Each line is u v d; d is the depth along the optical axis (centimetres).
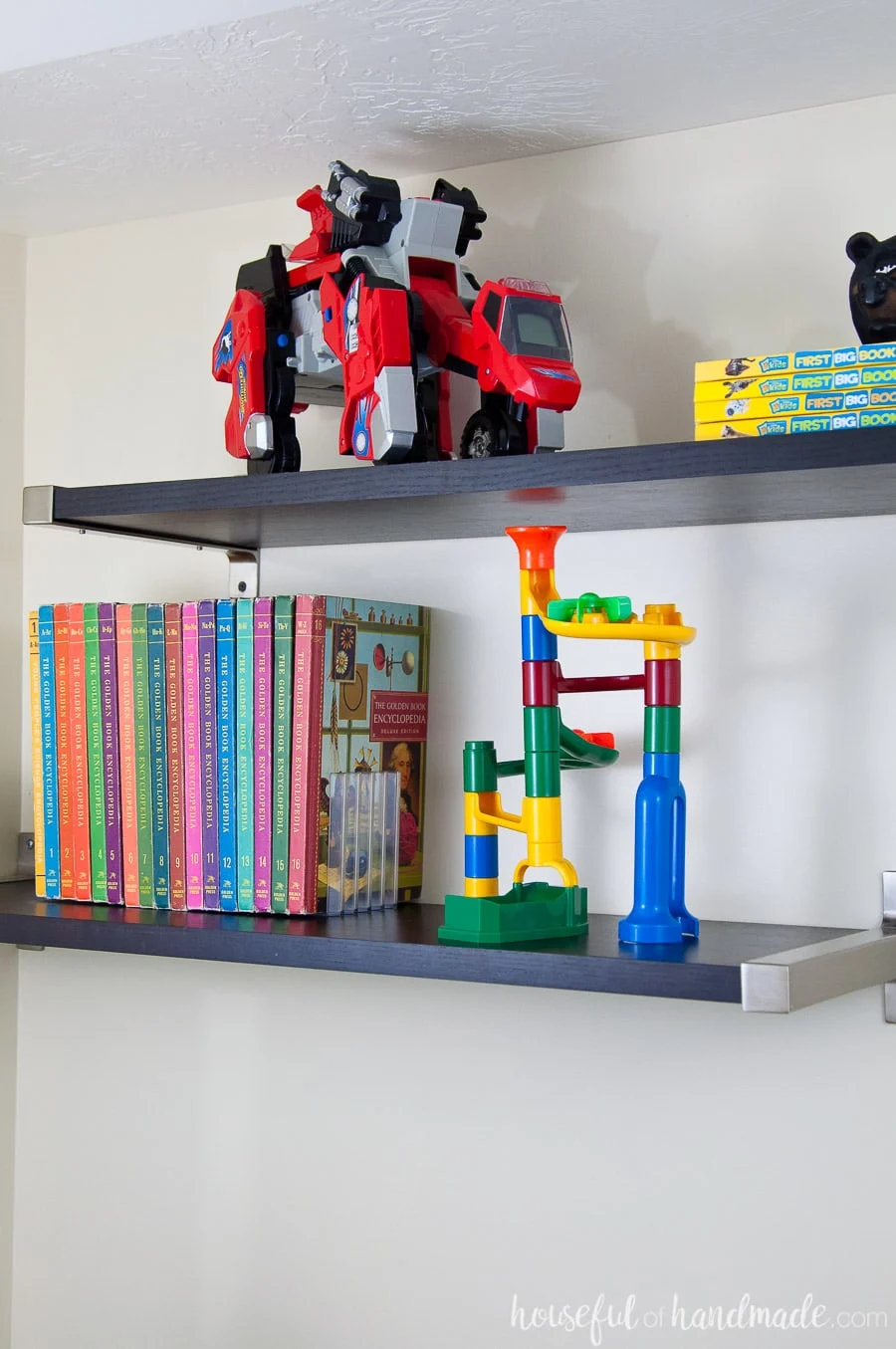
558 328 101
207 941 104
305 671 109
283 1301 127
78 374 142
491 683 122
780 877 109
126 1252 134
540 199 120
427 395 113
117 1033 136
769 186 112
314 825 109
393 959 97
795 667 109
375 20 95
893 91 107
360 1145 124
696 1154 112
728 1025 111
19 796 142
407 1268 122
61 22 102
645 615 101
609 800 116
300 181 128
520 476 94
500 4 92
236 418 116
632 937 98
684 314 114
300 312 114
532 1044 118
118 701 118
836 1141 107
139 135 117
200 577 136
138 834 117
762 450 87
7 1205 139
